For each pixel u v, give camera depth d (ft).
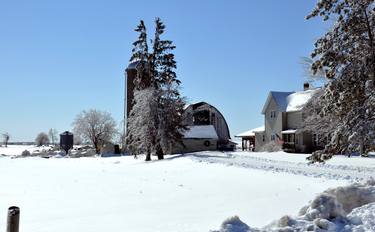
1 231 35.14
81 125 307.58
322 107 60.59
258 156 132.77
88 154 247.50
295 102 191.42
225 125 239.09
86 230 35.53
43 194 62.75
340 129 55.88
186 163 107.14
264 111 212.64
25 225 38.37
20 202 54.49
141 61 154.40
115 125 315.58
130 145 154.71
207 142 216.33
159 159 142.41
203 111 230.27
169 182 72.33
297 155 138.41
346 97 55.26
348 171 75.72
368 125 52.95
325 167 86.28
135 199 54.24
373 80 55.11
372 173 71.05
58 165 148.97
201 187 62.85
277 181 61.41
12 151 362.74
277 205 44.19
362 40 57.11
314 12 59.31
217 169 85.05
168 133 144.36
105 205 50.16
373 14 56.85
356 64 55.52
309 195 48.49
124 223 38.01
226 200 49.39
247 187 58.65
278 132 196.65
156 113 144.77
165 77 151.33
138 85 155.84
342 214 23.81
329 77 58.03
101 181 80.48
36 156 249.34
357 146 54.08
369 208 24.97
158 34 153.99
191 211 43.50
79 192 64.18
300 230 21.38
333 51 56.95
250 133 232.73
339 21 58.13
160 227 35.42
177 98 148.77
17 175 102.06
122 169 113.91
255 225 34.96
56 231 35.27
